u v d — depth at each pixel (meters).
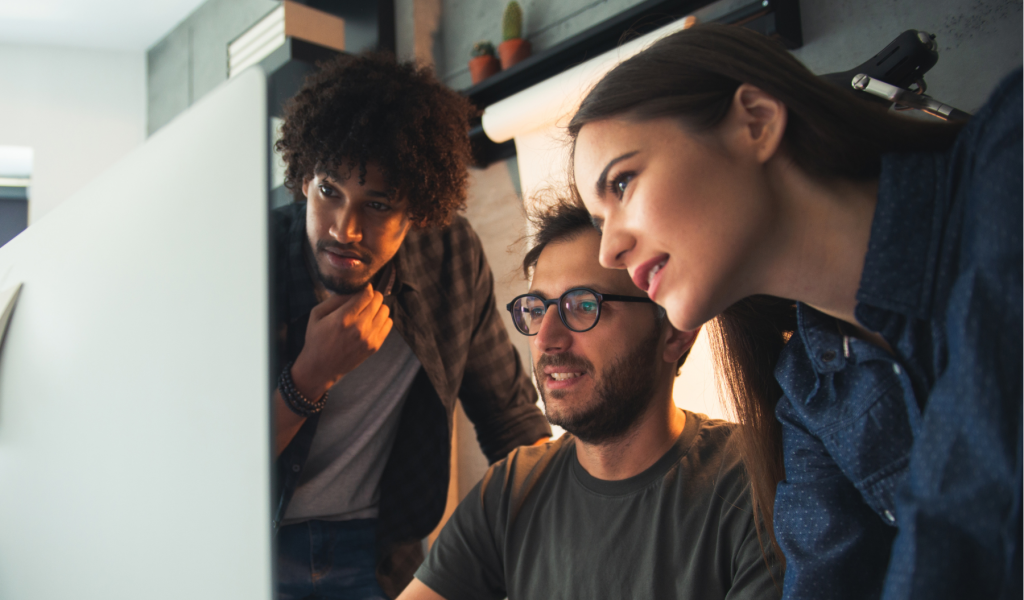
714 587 0.73
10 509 0.56
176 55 3.26
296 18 2.05
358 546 1.28
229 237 0.38
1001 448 0.39
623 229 0.51
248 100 0.39
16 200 3.51
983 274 0.41
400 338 1.33
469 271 1.45
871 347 0.54
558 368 0.82
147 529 0.42
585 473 0.87
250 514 0.35
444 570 0.96
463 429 2.38
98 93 3.43
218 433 0.37
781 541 0.66
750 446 0.74
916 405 0.52
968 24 1.29
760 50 0.50
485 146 2.20
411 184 1.10
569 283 0.83
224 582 0.36
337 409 1.26
